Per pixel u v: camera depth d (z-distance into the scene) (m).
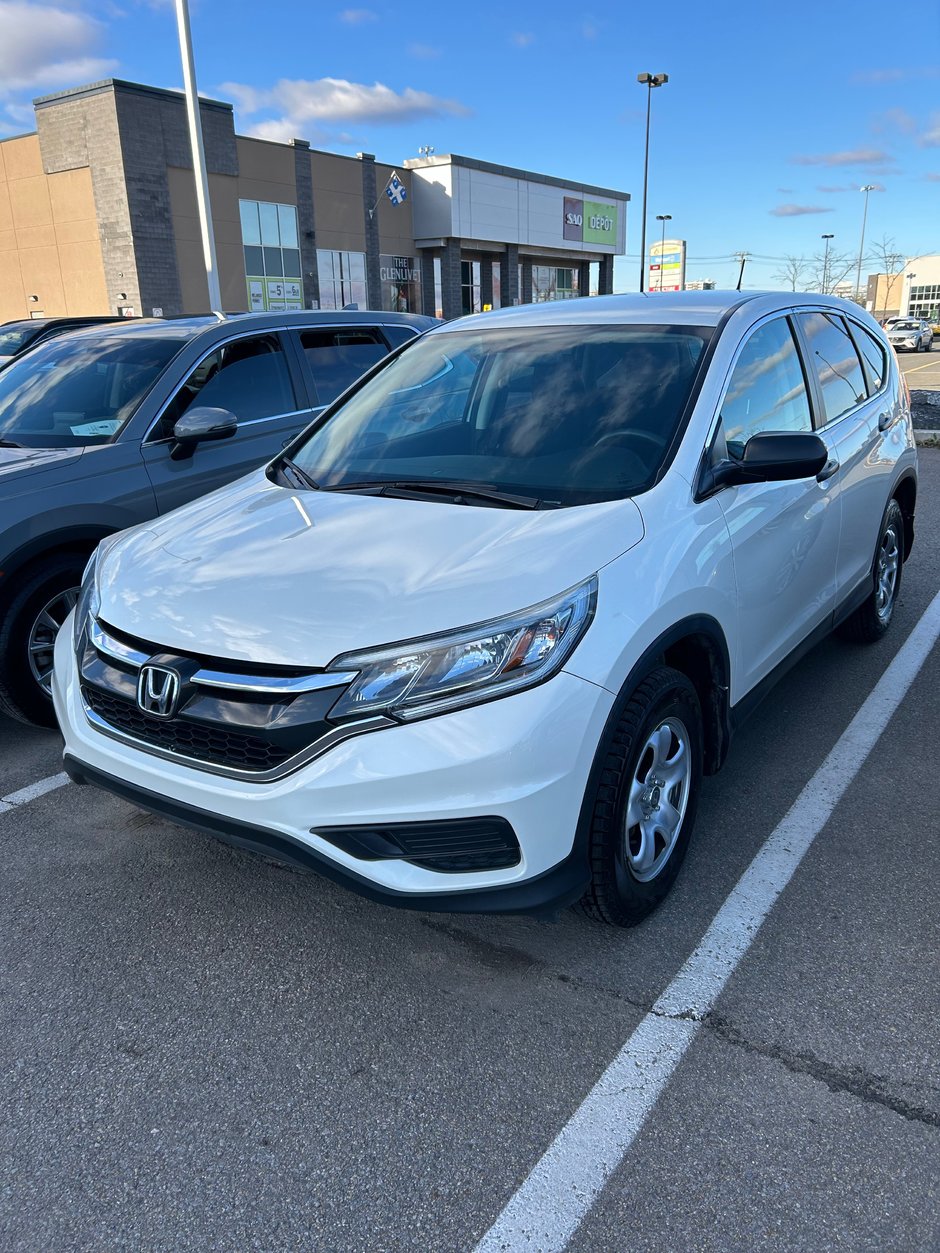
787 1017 2.43
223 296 28.02
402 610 2.34
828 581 3.95
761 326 3.55
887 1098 2.17
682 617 2.66
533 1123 2.14
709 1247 1.83
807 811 3.44
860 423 4.24
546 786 2.28
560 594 2.36
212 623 2.48
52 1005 2.57
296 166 29.75
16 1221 1.93
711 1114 2.14
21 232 27.78
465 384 3.56
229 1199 1.98
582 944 2.76
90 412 4.71
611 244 44.44
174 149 25.84
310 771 2.28
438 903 2.29
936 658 4.88
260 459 5.02
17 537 3.95
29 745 4.27
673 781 2.81
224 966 2.71
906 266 88.38
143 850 3.35
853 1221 1.87
